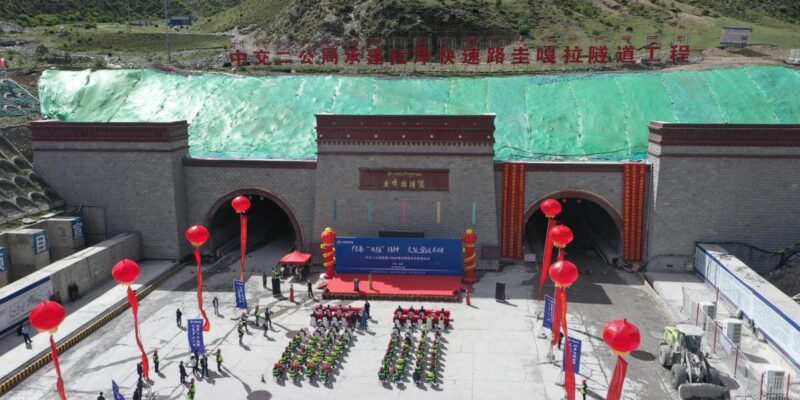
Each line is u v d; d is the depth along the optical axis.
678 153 43.78
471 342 35.09
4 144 49.38
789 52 71.50
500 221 47.28
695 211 44.53
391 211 46.84
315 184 47.66
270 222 60.66
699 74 56.19
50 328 25.66
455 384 30.64
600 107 53.28
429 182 46.09
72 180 49.16
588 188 46.19
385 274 45.38
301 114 55.62
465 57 69.25
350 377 31.47
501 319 38.16
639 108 52.72
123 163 48.38
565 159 48.62
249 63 76.62
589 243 53.91
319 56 86.81
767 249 44.53
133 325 38.06
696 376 29.19
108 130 47.97
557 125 52.19
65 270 40.31
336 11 90.56
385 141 45.91
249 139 53.47
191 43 100.06
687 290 40.47
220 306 40.88
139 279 44.81
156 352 32.28
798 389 28.50
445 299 41.03
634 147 49.31
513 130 52.31
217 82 60.44
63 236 45.97
